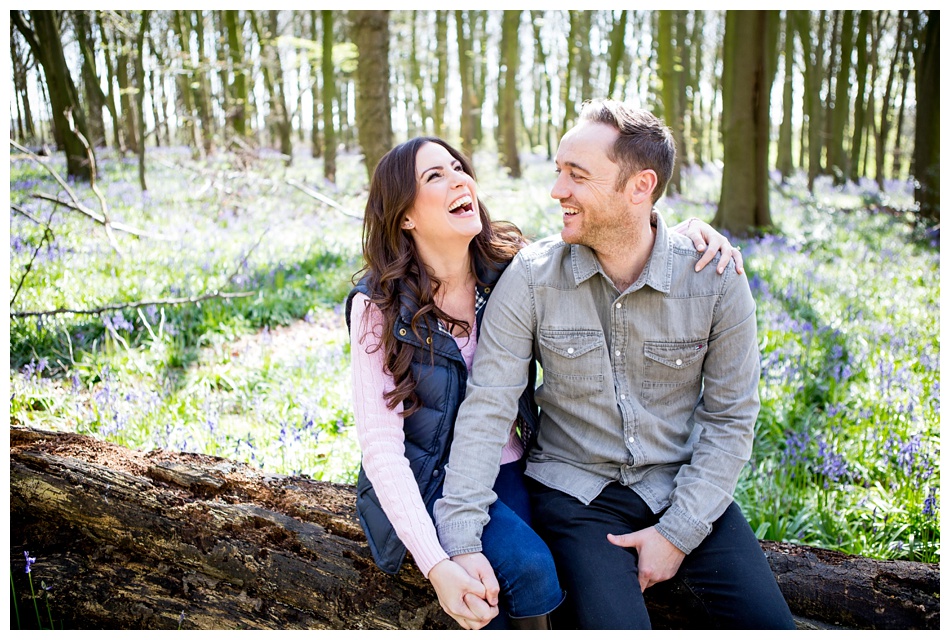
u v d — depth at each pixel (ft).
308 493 8.26
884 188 63.26
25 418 13.10
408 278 7.13
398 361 6.96
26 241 22.97
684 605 7.32
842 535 10.44
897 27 63.05
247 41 63.87
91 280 20.84
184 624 7.59
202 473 8.44
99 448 8.98
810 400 14.97
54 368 15.78
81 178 40.75
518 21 63.93
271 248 27.89
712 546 7.04
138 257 23.57
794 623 6.88
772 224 36.37
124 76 61.46
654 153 6.88
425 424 7.20
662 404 7.52
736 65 35.45
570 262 7.38
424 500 7.07
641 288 7.21
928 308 21.48
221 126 49.49
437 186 7.02
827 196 57.21
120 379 15.16
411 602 7.19
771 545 7.93
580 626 6.56
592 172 6.80
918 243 34.27
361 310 7.12
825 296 22.89
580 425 7.49
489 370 7.14
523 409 7.72
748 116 35.32
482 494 6.68
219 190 36.27
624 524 7.27
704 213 42.98
